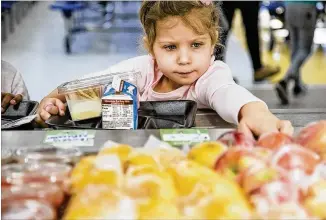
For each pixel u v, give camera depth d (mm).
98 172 916
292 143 1016
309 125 1079
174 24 1604
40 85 5203
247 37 5594
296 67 5172
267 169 911
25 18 7977
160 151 1014
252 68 5770
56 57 6227
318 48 6473
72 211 841
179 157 999
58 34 7250
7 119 1648
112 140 1104
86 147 1065
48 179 911
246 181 899
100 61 6215
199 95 1681
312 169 927
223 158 951
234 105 1378
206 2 1631
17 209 842
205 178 900
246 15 5578
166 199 866
